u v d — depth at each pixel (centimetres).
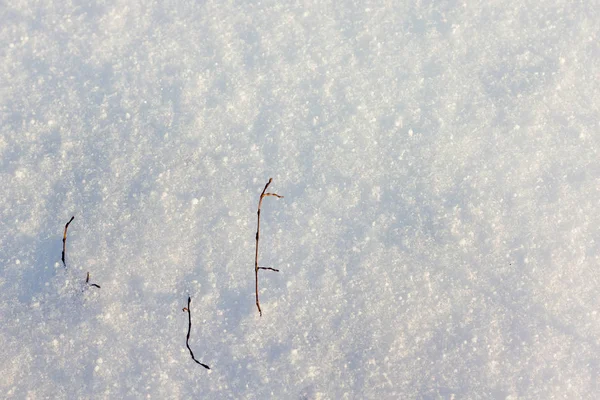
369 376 121
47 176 127
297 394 120
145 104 129
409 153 127
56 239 125
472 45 132
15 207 126
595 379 121
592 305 123
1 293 123
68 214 125
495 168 127
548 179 126
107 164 127
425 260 124
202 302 123
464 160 127
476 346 121
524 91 129
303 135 128
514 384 120
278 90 130
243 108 129
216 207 125
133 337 122
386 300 122
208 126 128
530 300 123
